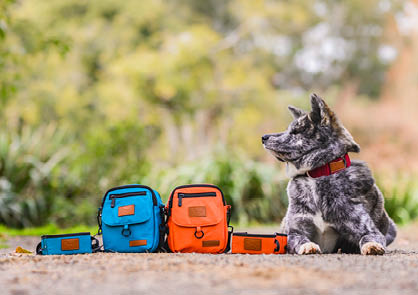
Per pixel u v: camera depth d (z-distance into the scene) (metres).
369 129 27.55
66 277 3.80
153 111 23.02
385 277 3.68
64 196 11.66
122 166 11.89
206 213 5.36
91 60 24.92
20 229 11.05
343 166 5.40
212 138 23.20
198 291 3.23
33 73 20.70
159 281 3.56
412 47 32.16
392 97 31.39
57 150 12.11
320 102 5.43
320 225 5.39
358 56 32.47
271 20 24.92
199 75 23.55
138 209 5.33
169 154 20.34
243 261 4.44
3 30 10.52
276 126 24.11
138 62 21.94
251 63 26.66
